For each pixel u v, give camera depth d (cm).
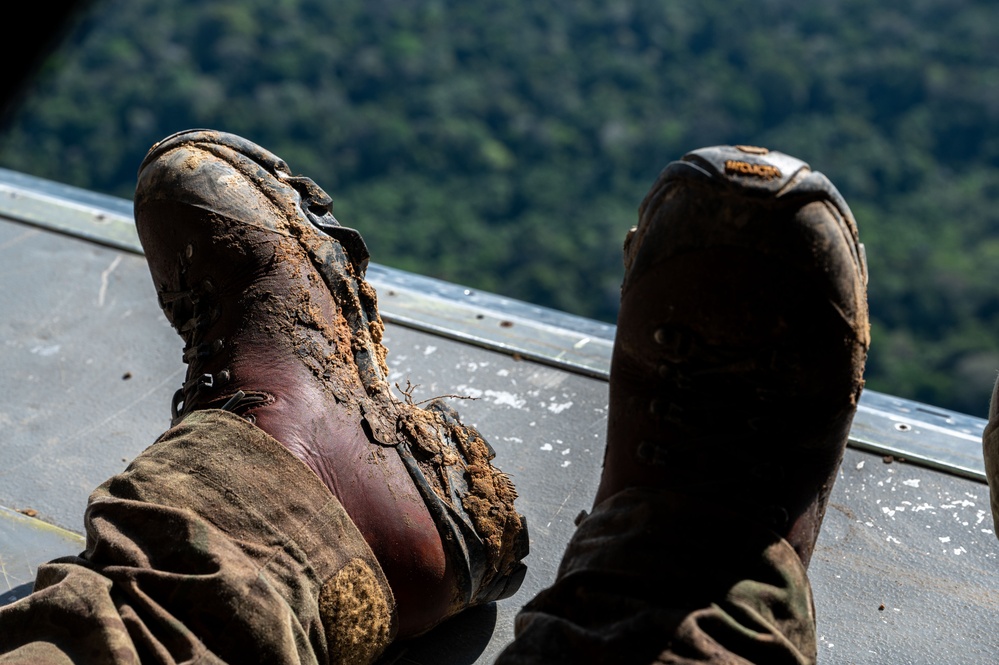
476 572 135
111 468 178
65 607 107
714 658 100
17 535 161
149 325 221
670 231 115
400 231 3656
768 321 113
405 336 218
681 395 120
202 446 124
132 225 260
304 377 136
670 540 112
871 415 194
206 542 114
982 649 143
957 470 178
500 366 208
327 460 129
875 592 154
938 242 3219
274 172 155
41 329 219
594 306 3406
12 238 254
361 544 124
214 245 146
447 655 140
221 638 109
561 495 174
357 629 123
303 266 146
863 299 116
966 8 4162
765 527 115
